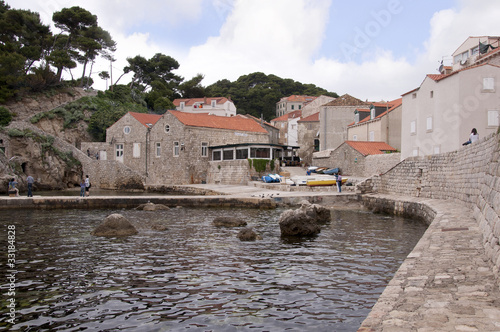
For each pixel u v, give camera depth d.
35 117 67.62
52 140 57.88
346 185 39.34
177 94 107.94
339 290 9.82
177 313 8.41
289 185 39.25
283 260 13.12
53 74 73.12
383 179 33.50
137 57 102.31
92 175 59.59
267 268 12.07
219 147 54.38
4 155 47.84
